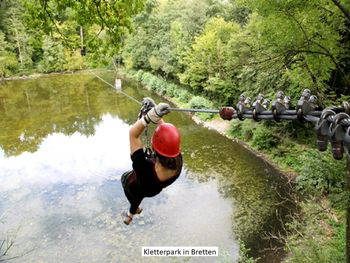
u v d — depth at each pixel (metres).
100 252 14.23
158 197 18.03
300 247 10.80
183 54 35.84
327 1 11.17
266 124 22.59
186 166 21.78
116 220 16.23
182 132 28.28
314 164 13.39
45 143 27.59
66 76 59.03
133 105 38.00
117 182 19.94
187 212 16.61
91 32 9.55
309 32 11.44
